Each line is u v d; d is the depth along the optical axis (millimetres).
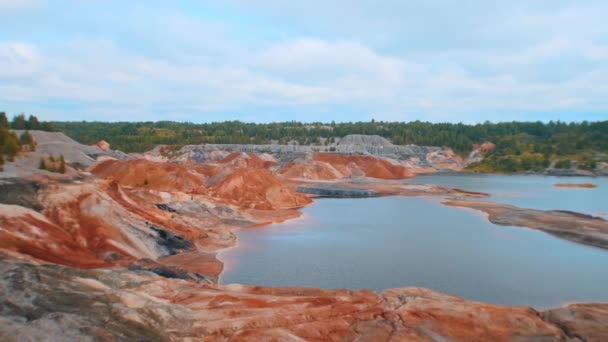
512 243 45719
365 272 35906
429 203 77250
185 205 57906
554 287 32656
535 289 32219
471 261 39094
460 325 24031
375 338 22172
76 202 40406
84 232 37406
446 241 46656
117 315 20625
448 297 28766
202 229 49156
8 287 20641
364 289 32094
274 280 33969
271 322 22891
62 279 23203
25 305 19453
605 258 40219
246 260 39406
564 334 23750
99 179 48562
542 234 50156
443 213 65625
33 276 22391
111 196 46750
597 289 32312
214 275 34906
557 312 26484
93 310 20484
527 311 26484
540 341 22766
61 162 66062
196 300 25500
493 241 46625
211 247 43750
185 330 21188
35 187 40312
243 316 23344
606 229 50781
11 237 29891
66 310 19812
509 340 22828
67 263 30344
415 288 30203
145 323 20734
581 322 24891
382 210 69188
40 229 33406
